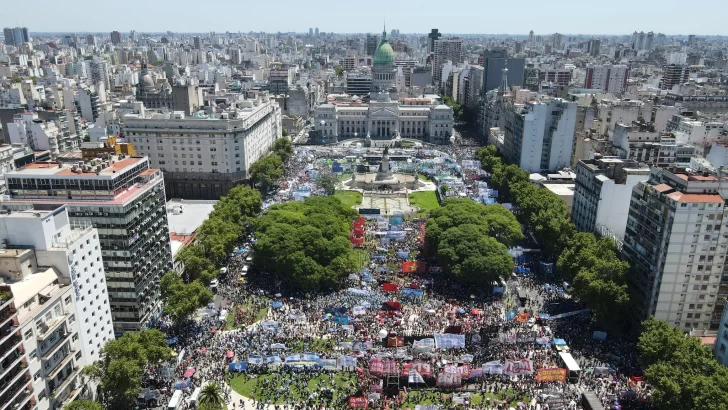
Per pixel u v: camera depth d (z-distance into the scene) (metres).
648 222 193.25
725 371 146.75
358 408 153.88
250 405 156.62
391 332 187.12
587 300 195.88
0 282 136.88
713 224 176.25
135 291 189.25
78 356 154.25
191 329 195.12
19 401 128.88
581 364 175.12
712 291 185.12
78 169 190.38
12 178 183.88
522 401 158.75
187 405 154.25
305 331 192.62
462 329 190.12
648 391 161.38
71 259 151.38
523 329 192.00
